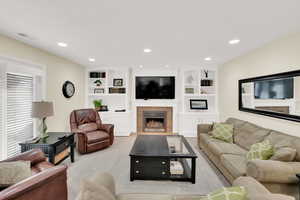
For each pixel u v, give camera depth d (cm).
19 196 125
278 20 188
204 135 371
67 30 219
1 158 243
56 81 366
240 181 133
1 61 234
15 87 270
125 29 215
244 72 353
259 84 300
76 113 416
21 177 161
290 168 170
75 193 218
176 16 179
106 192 113
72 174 268
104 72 536
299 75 218
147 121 577
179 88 540
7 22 195
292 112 229
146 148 271
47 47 299
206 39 253
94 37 244
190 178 246
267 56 280
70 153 321
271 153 204
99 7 160
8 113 256
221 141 325
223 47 298
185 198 143
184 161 301
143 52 332
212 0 148
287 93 237
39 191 142
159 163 248
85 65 494
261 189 117
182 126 520
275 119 264
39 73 311
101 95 539
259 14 173
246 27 208
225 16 178
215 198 99
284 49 244
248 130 297
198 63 454
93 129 417
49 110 271
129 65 487
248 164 186
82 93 502
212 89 532
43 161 212
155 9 164
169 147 277
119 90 539
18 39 256
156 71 552
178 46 290
